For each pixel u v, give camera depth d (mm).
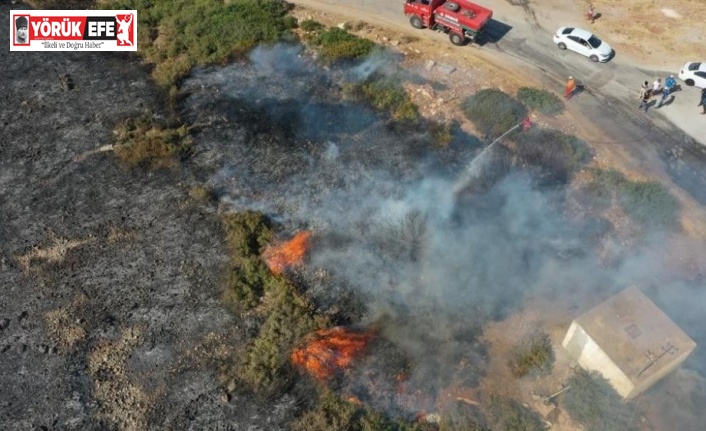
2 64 28375
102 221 22250
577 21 32406
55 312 19578
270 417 17312
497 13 32750
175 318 19578
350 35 30688
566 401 17828
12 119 25781
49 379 18000
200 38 30281
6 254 21078
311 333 19109
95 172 23922
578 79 28875
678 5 33500
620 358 16953
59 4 32094
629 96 28047
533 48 30578
